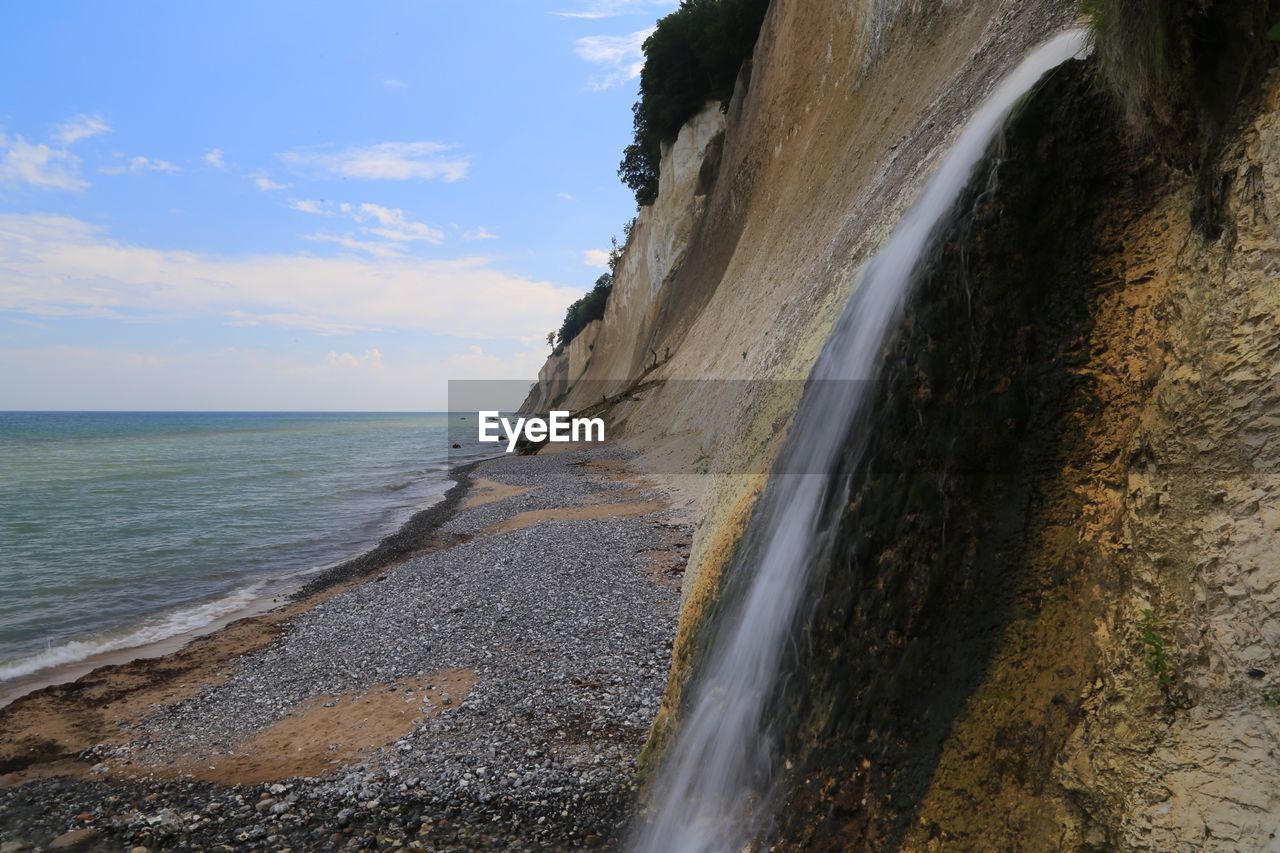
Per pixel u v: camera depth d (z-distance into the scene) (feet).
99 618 45.42
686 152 148.46
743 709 15.74
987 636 11.36
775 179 87.61
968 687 11.30
